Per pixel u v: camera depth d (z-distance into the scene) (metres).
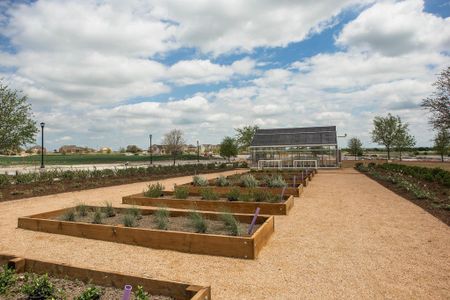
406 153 66.00
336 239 6.01
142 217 7.50
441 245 5.54
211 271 4.51
